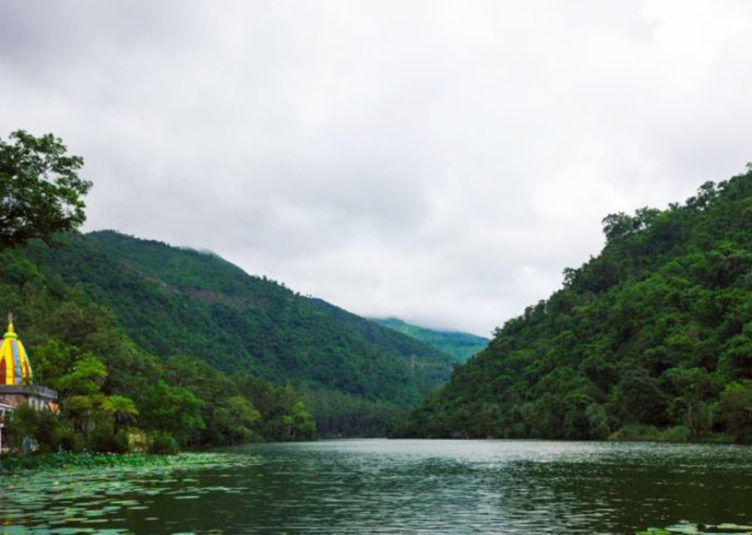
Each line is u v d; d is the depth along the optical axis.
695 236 195.25
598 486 31.91
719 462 49.09
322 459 65.50
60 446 58.09
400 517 22.08
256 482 35.94
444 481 36.59
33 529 19.09
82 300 162.00
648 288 166.25
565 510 23.30
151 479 37.12
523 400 176.00
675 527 18.92
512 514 22.50
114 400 79.94
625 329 158.50
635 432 116.50
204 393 130.25
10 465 46.19
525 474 40.84
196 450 99.56
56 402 80.00
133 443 73.38
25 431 54.66
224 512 23.16
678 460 51.97
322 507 24.64
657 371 132.50
